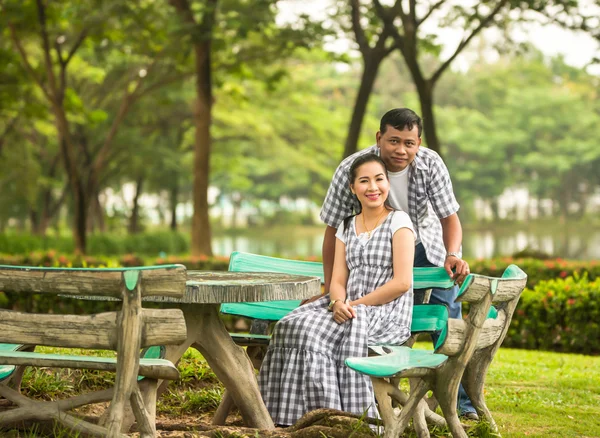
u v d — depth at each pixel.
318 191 56.06
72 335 2.85
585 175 63.50
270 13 14.69
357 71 59.47
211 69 17.58
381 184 4.13
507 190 70.75
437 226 4.51
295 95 30.83
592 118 59.78
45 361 3.02
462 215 71.56
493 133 60.16
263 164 51.06
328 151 35.69
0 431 3.46
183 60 17.55
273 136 34.06
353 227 4.23
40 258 12.20
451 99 65.56
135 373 2.83
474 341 3.19
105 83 27.72
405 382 5.82
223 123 33.25
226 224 92.12
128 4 15.46
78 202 19.92
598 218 69.81
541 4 12.77
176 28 14.77
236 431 3.62
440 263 4.46
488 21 13.60
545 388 5.79
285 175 57.38
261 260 4.87
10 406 3.98
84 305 10.49
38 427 3.54
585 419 4.70
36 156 36.72
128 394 2.83
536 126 59.97
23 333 2.88
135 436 3.34
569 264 11.90
